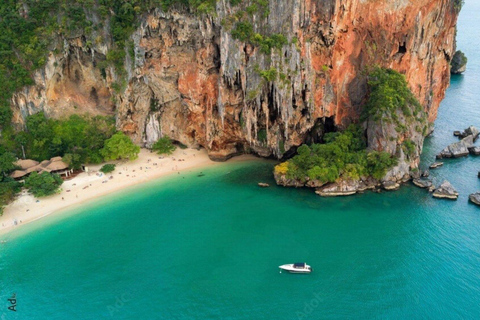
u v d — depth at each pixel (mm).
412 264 57406
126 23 83938
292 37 74438
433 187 75250
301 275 56031
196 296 53031
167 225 67562
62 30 83938
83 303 52406
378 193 75000
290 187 77938
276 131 83000
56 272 57781
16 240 64438
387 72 81000
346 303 51312
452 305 50656
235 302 51906
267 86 77500
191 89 82625
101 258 60281
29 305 52312
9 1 84625
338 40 77250
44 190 74500
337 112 83188
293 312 50156
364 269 56688
